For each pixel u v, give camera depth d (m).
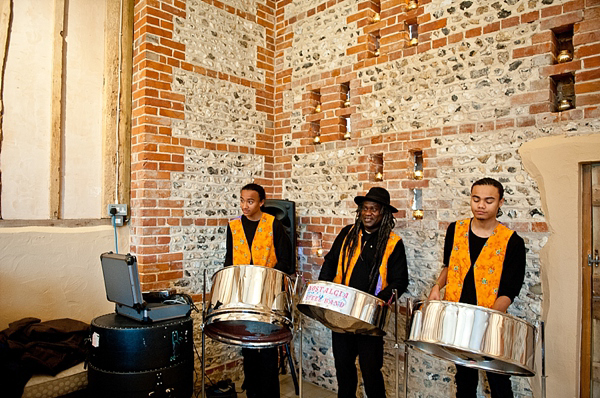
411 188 2.99
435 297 2.27
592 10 2.31
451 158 2.79
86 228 3.10
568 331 2.33
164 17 3.24
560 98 2.54
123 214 3.20
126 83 3.26
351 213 3.31
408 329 2.05
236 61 3.69
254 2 3.85
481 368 1.96
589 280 2.35
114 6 3.23
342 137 3.49
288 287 2.45
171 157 3.26
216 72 3.55
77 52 3.09
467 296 2.20
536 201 2.45
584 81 2.32
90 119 3.15
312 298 2.21
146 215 3.12
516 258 2.12
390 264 2.51
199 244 3.40
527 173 2.49
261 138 3.86
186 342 2.47
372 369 2.44
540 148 2.44
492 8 2.66
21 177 2.86
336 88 3.47
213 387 3.10
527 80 2.51
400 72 3.07
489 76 2.65
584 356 2.35
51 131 2.96
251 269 2.38
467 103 2.74
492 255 2.16
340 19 3.47
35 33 2.92
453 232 2.35
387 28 3.16
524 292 2.48
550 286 2.39
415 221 2.95
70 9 3.07
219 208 3.54
